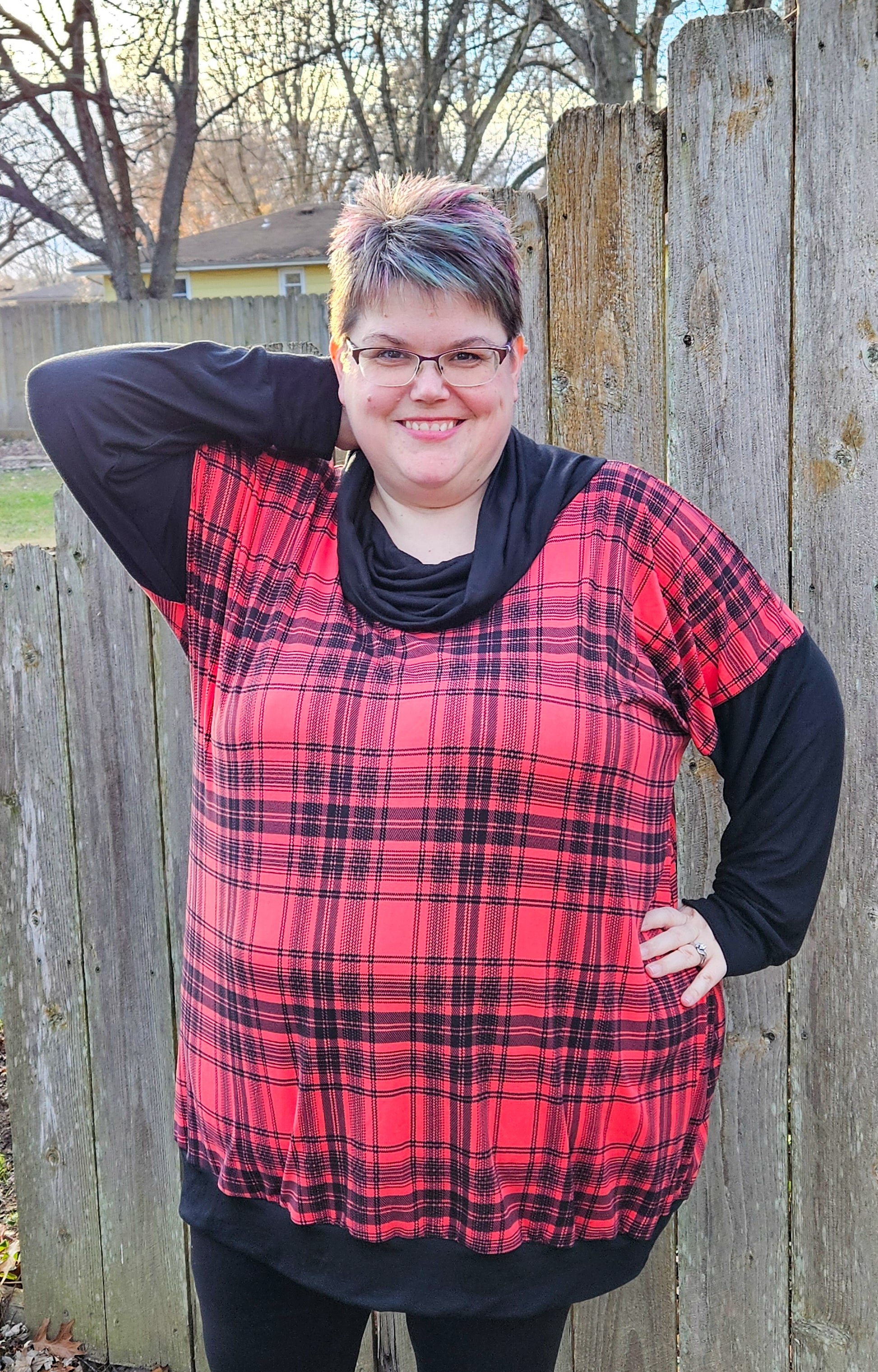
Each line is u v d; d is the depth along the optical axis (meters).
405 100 12.77
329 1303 1.41
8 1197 2.58
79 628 2.03
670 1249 1.93
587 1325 1.99
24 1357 2.21
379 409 1.26
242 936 1.27
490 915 1.21
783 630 1.33
